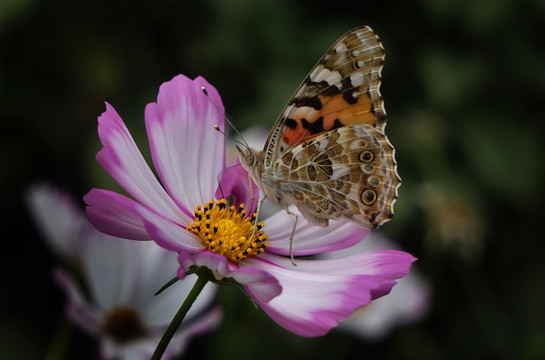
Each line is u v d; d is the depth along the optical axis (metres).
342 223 0.29
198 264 0.26
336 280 0.27
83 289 0.31
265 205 0.37
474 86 0.42
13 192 0.42
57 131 0.42
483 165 0.42
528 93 0.42
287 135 0.29
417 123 0.42
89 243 0.31
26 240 0.42
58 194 0.31
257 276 0.26
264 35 0.42
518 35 0.42
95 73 0.42
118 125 0.27
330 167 0.29
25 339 0.41
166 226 0.27
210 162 0.29
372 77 0.29
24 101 0.41
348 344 0.42
